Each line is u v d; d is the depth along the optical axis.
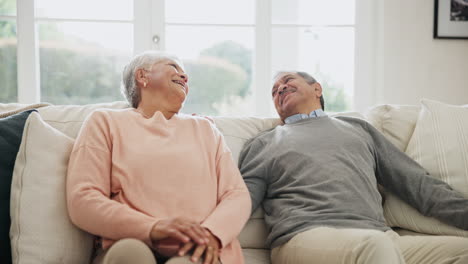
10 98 2.57
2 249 1.25
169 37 2.67
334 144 1.68
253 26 2.72
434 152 1.72
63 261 1.25
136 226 1.17
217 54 2.71
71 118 1.65
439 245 1.42
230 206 1.35
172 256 1.19
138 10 2.63
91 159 1.33
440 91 2.70
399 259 1.20
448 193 1.58
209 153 1.50
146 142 1.41
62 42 2.60
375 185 1.66
